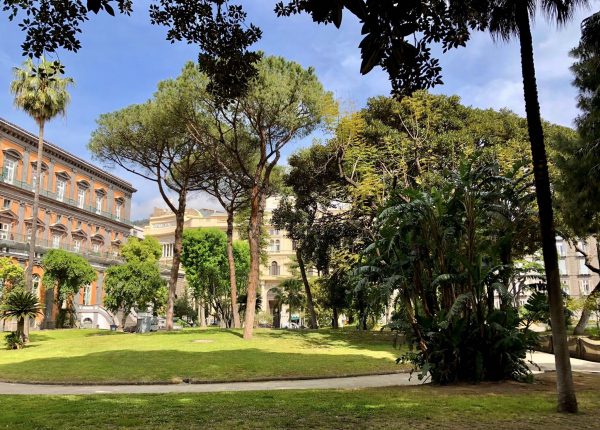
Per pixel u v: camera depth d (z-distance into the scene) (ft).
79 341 76.79
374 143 83.15
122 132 92.58
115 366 47.42
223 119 80.48
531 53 25.64
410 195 37.45
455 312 32.96
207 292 167.84
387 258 38.58
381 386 35.68
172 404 25.95
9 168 147.23
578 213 47.44
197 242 157.07
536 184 25.29
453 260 36.86
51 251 135.44
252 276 79.56
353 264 82.79
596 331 93.91
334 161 91.56
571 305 77.56
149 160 98.27
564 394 23.67
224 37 24.17
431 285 36.24
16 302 71.82
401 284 37.50
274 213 112.16
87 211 182.50
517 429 19.58
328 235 99.55
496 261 37.19
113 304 131.03
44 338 91.40
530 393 29.96
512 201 39.96
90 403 26.55
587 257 82.07
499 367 35.53
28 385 38.83
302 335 87.61
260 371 44.62
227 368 46.11
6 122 143.23
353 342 76.43
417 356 37.14
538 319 37.04
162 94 76.13
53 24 19.56
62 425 20.34
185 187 100.94
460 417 22.06
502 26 26.66
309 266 131.13
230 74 25.52
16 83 83.05
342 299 115.03
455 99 86.99
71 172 177.78
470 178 37.32
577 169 45.75
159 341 74.59
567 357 23.95
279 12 20.65
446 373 34.78
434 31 17.66
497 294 41.34
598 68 45.03
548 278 24.67
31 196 153.38
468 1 18.03
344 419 21.61
